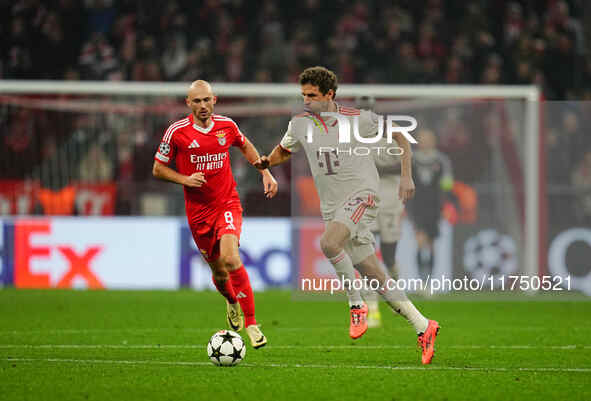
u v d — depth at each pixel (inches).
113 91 1909.4
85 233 1881.2
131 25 2568.9
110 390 751.1
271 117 1969.7
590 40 2625.5
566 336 1168.2
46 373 836.6
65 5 2576.3
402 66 2456.9
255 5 2618.1
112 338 1115.3
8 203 1898.4
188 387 765.3
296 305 1598.2
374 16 2625.5
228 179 995.3
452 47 2583.7
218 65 2454.5
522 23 2618.1
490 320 1382.9
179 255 1886.1
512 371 861.8
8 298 1669.5
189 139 964.0
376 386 775.7
